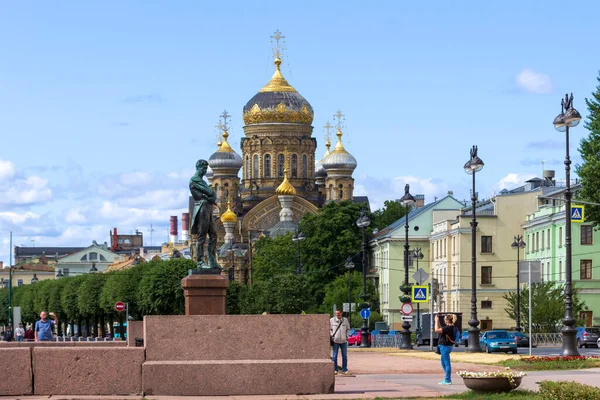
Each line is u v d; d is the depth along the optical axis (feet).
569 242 237.04
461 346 409.28
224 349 141.38
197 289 188.75
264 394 140.56
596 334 404.77
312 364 141.79
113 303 615.98
